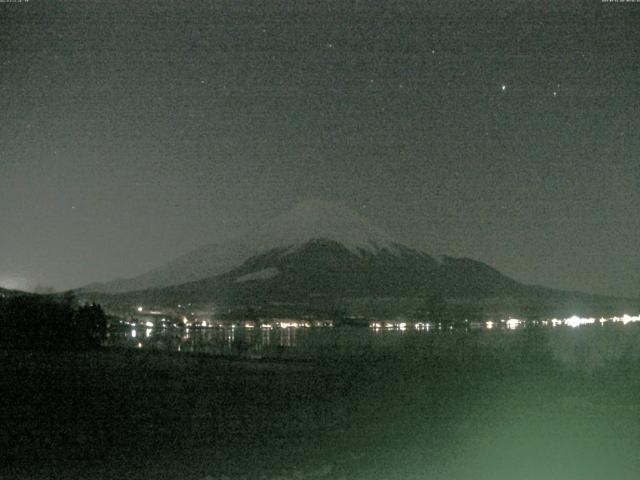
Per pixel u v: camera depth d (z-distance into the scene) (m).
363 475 12.72
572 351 24.55
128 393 22.72
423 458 13.97
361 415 19.08
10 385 22.97
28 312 42.78
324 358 33.41
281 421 18.39
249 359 37.75
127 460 13.84
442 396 20.22
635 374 21.55
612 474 12.30
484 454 14.12
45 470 12.79
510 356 22.94
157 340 60.75
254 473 12.98
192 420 18.38
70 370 28.12
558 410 18.58
